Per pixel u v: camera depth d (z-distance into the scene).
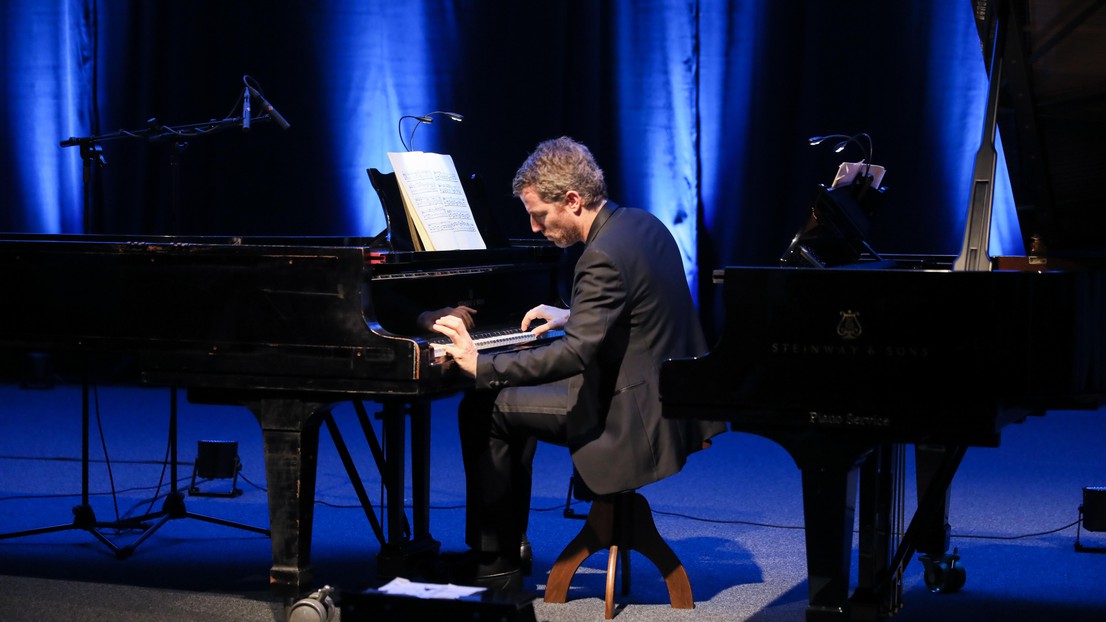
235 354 5.46
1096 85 5.35
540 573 6.70
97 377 14.18
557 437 5.91
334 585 6.41
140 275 5.58
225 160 13.87
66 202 14.36
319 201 13.82
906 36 12.41
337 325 5.32
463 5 13.41
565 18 13.23
